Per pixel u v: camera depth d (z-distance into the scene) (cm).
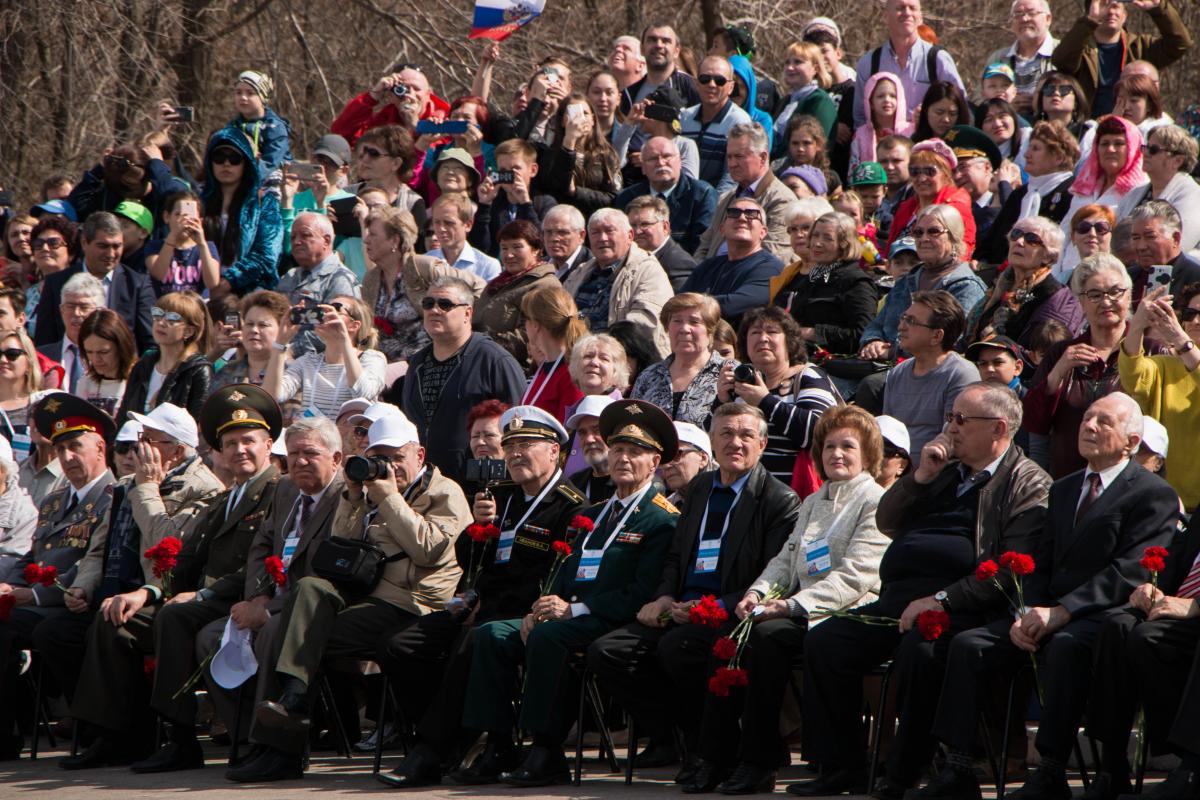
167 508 1820
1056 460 1706
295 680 1591
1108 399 1417
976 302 1939
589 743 1767
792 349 1800
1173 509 1402
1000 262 2247
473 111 2645
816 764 1485
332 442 1722
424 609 1642
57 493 1942
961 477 1484
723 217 2286
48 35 3712
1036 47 2820
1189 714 1298
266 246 2452
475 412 1811
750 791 1463
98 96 3747
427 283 2209
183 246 2461
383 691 1600
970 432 1463
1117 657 1341
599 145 2514
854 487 1534
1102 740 1353
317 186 2495
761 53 4181
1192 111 2744
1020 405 1473
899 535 1491
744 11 4222
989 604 1415
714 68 2616
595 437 1756
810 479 1697
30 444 2180
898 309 1995
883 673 1464
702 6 4128
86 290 2366
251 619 1653
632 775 1573
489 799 1458
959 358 1778
